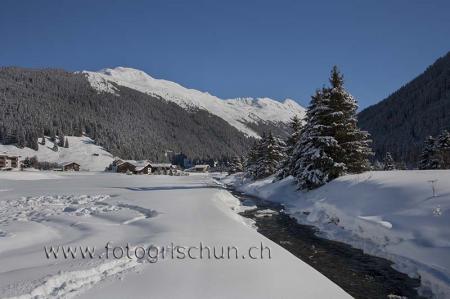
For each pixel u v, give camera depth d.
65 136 181.12
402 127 129.12
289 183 35.22
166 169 147.88
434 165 43.19
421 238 11.32
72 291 7.46
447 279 9.03
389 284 9.87
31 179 76.12
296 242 15.18
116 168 141.88
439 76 140.38
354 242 14.40
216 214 18.58
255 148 68.06
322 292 8.05
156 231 14.02
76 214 19.59
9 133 160.75
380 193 16.45
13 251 11.20
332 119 28.31
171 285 7.93
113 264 9.26
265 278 8.70
